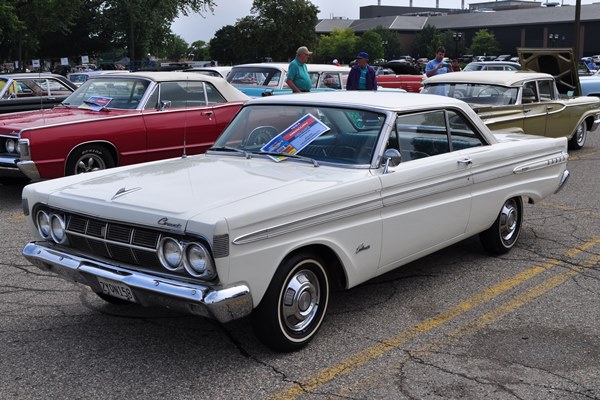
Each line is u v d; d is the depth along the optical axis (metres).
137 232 3.91
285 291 4.12
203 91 9.87
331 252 4.41
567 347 4.41
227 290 3.69
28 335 4.55
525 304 5.18
